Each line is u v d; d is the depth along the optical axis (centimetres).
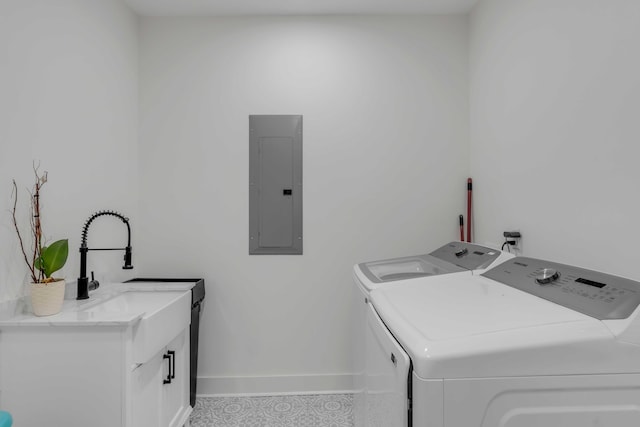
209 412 217
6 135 140
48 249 144
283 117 242
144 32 240
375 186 243
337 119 242
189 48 242
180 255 240
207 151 242
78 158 182
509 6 188
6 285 141
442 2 229
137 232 238
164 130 241
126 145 227
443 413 82
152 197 240
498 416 84
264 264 241
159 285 211
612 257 123
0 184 138
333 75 241
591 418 85
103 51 203
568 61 143
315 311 242
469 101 241
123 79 224
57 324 134
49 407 136
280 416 212
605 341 85
